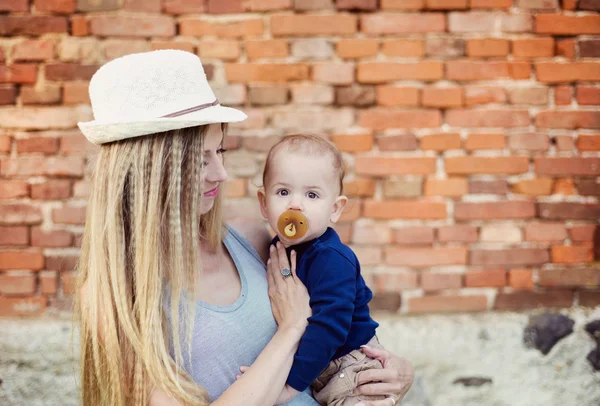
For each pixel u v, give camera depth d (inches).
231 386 57.2
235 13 113.2
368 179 115.8
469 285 116.6
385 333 113.5
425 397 112.7
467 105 115.0
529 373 113.9
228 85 114.1
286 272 67.2
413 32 114.0
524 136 115.4
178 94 59.6
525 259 116.5
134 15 112.2
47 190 113.0
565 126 115.6
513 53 114.5
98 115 61.0
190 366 60.1
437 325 114.1
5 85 111.7
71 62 112.2
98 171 61.1
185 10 112.7
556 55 114.9
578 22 114.1
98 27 111.8
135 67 59.1
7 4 110.8
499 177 116.0
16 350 110.0
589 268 116.6
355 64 114.3
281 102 114.7
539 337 114.1
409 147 115.3
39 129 112.4
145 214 58.5
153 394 56.7
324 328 62.4
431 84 114.7
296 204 66.2
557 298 116.8
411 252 116.4
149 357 55.8
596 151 115.9
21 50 111.6
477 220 116.3
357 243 116.2
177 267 58.7
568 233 116.6
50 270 113.4
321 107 114.9
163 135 58.8
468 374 113.3
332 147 69.6
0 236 112.6
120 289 58.2
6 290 113.0
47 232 113.3
